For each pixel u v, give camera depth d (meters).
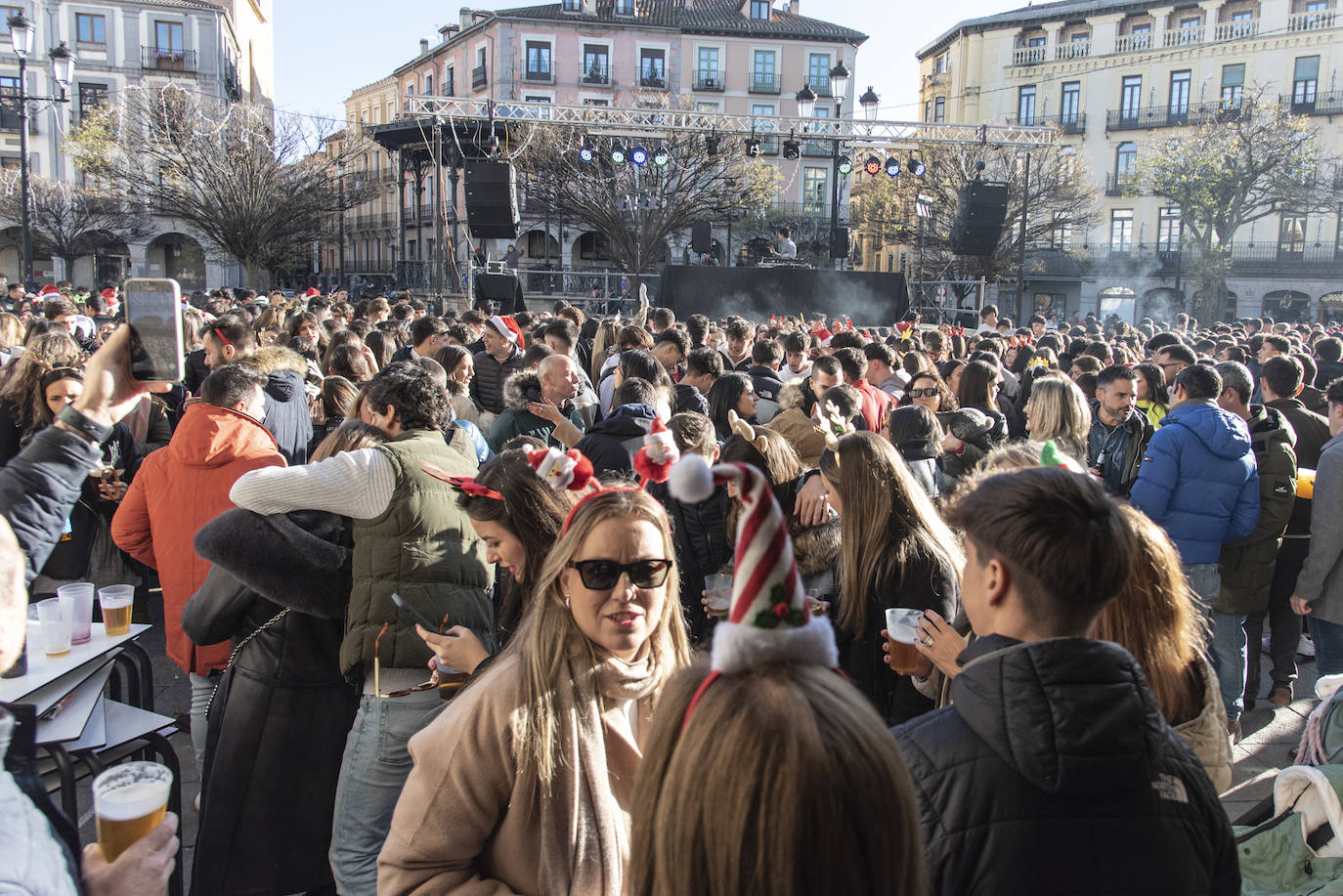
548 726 1.74
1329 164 35.41
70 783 2.59
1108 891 1.37
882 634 2.80
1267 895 2.30
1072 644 1.43
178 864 3.49
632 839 1.28
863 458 2.82
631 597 1.82
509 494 2.32
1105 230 41.81
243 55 54.97
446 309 17.52
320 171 34.66
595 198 31.34
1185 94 40.06
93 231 39.09
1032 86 43.59
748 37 47.00
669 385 5.18
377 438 2.97
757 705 1.13
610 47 46.09
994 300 40.22
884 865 1.13
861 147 22.53
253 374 3.66
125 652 3.31
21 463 2.00
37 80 42.75
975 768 1.42
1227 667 4.46
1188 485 4.13
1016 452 2.63
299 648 2.90
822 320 13.52
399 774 2.76
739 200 33.09
